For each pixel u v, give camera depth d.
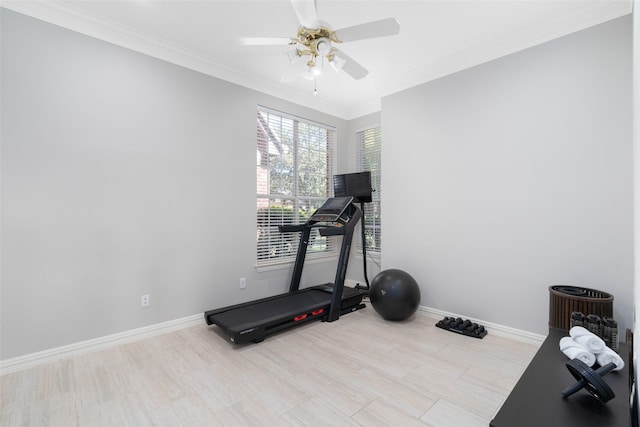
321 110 4.43
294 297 3.53
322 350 2.56
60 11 2.34
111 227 2.61
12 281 2.19
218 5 2.34
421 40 2.81
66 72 2.40
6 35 2.18
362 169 4.69
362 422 1.68
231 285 3.41
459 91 3.13
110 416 1.73
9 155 2.18
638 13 1.07
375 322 3.25
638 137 1.15
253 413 1.76
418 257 3.48
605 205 2.32
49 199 2.33
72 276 2.42
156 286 2.86
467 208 3.08
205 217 3.20
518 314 2.74
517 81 2.75
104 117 2.58
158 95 2.88
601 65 2.34
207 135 3.22
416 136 3.49
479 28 2.63
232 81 3.43
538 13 2.43
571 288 2.37
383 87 3.75
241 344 2.68
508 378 2.12
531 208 2.67
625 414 1.22
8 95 2.18
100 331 2.55
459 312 3.14
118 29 2.60
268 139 3.88
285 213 4.08
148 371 2.21
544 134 2.60
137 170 2.75
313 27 1.90
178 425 1.67
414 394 1.94
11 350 2.18
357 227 4.66
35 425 1.66
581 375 1.34
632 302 2.21
